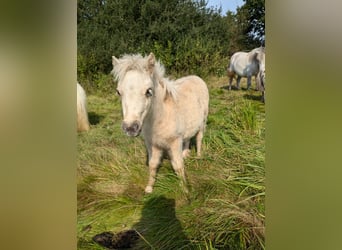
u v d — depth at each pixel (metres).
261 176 1.53
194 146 1.66
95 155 1.71
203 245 1.46
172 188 1.59
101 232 1.61
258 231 1.45
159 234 1.55
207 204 1.55
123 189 1.67
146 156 1.69
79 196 1.69
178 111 1.48
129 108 1.28
